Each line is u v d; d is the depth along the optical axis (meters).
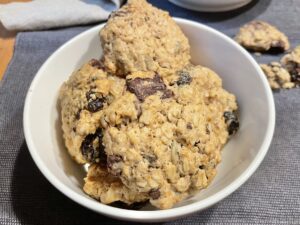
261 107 0.16
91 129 0.15
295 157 0.18
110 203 0.14
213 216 0.16
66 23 0.24
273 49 0.22
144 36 0.17
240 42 0.22
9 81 0.21
